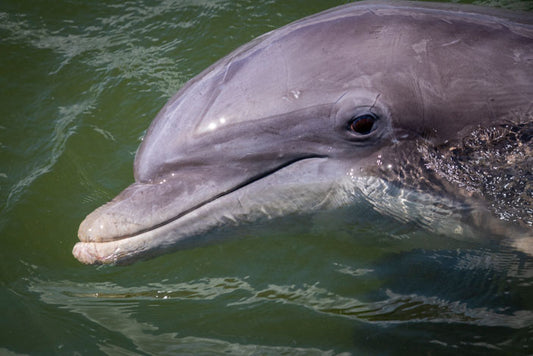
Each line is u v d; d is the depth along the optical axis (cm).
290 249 658
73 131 836
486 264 602
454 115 548
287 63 552
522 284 598
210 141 550
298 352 579
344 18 576
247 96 548
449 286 615
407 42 556
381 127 540
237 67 564
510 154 558
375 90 535
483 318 585
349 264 643
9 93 901
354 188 562
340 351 576
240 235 593
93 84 909
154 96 880
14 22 1024
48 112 870
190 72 916
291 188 563
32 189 755
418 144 551
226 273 653
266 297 628
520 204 559
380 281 630
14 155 805
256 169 555
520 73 555
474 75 552
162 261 665
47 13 1040
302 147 551
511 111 551
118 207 556
